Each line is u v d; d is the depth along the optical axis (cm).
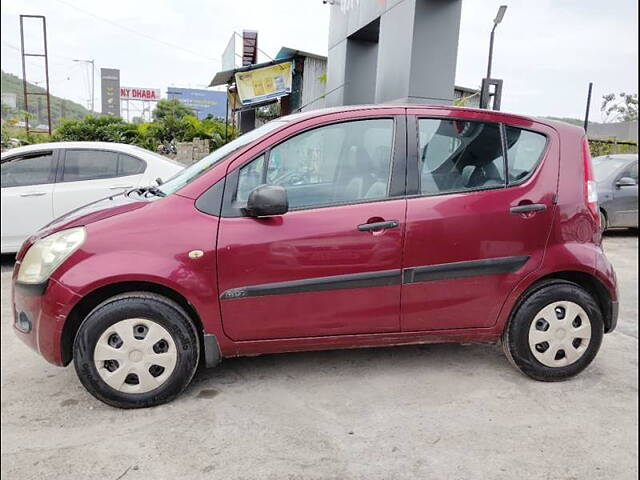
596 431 277
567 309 326
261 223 293
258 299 296
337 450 257
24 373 346
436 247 308
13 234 601
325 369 348
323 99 1372
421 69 791
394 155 313
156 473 240
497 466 246
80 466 245
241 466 245
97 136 2042
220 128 1822
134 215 291
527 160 327
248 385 325
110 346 287
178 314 291
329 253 298
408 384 328
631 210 897
